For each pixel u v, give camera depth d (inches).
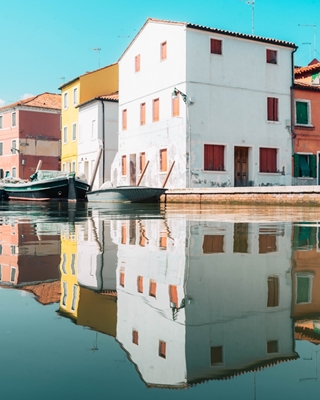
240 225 308.0
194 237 221.9
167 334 67.9
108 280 112.2
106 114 1334.9
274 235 231.6
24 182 1317.7
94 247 183.3
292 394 49.3
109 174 1336.1
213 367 55.7
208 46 961.5
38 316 79.2
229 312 81.4
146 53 1091.3
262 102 1018.7
